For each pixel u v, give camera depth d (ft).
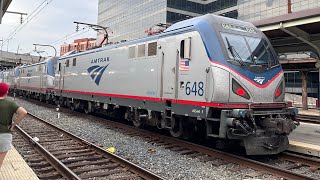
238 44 29.48
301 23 45.47
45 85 87.66
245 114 26.25
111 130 43.86
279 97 30.66
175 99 32.86
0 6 48.24
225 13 200.44
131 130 42.65
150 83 37.63
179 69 32.50
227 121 26.66
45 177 22.24
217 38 28.76
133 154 29.96
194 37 30.60
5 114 16.97
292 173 22.40
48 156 27.27
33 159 27.53
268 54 31.17
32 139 33.91
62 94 70.64
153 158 28.32
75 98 63.00
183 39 31.96
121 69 44.96
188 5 208.44
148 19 218.18
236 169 24.75
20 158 24.02
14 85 138.51
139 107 40.06
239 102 27.73
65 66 69.67
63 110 71.77
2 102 17.04
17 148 31.91
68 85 67.00
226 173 24.07
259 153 27.17
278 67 31.30
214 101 27.45
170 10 201.36
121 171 23.82
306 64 84.94
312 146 29.35
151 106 37.35
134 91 41.24
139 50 40.47
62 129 41.45
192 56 30.66
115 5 263.70
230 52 28.40
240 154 30.66
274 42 61.36
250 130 26.58
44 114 64.03
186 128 34.55
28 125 48.19
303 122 54.44
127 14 245.04
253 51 30.01
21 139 36.70
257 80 28.84
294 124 27.81
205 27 29.84
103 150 28.94
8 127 17.31
